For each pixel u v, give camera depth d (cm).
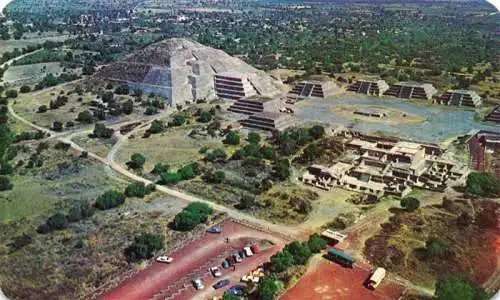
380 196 15675
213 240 13238
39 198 15212
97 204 14688
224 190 16100
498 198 15400
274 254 12488
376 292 11112
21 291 11031
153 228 13625
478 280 11444
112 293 11156
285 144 19350
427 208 14775
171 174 16612
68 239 12950
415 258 12250
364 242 13062
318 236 12988
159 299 10962
